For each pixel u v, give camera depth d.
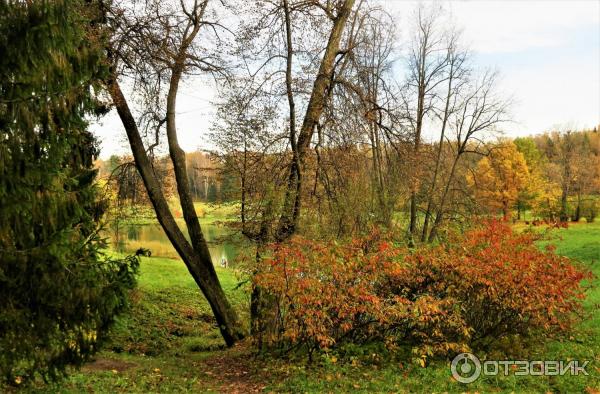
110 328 7.57
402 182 15.59
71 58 7.16
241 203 12.88
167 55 12.60
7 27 6.20
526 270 9.78
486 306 10.24
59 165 6.82
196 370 10.25
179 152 13.66
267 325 10.21
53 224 6.51
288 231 12.20
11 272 6.45
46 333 6.80
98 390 7.95
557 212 42.59
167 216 13.32
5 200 6.01
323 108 12.47
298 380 8.65
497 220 11.33
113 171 13.90
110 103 12.38
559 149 50.88
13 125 6.19
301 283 8.96
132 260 7.91
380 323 9.61
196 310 18.38
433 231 18.53
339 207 12.63
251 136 12.80
